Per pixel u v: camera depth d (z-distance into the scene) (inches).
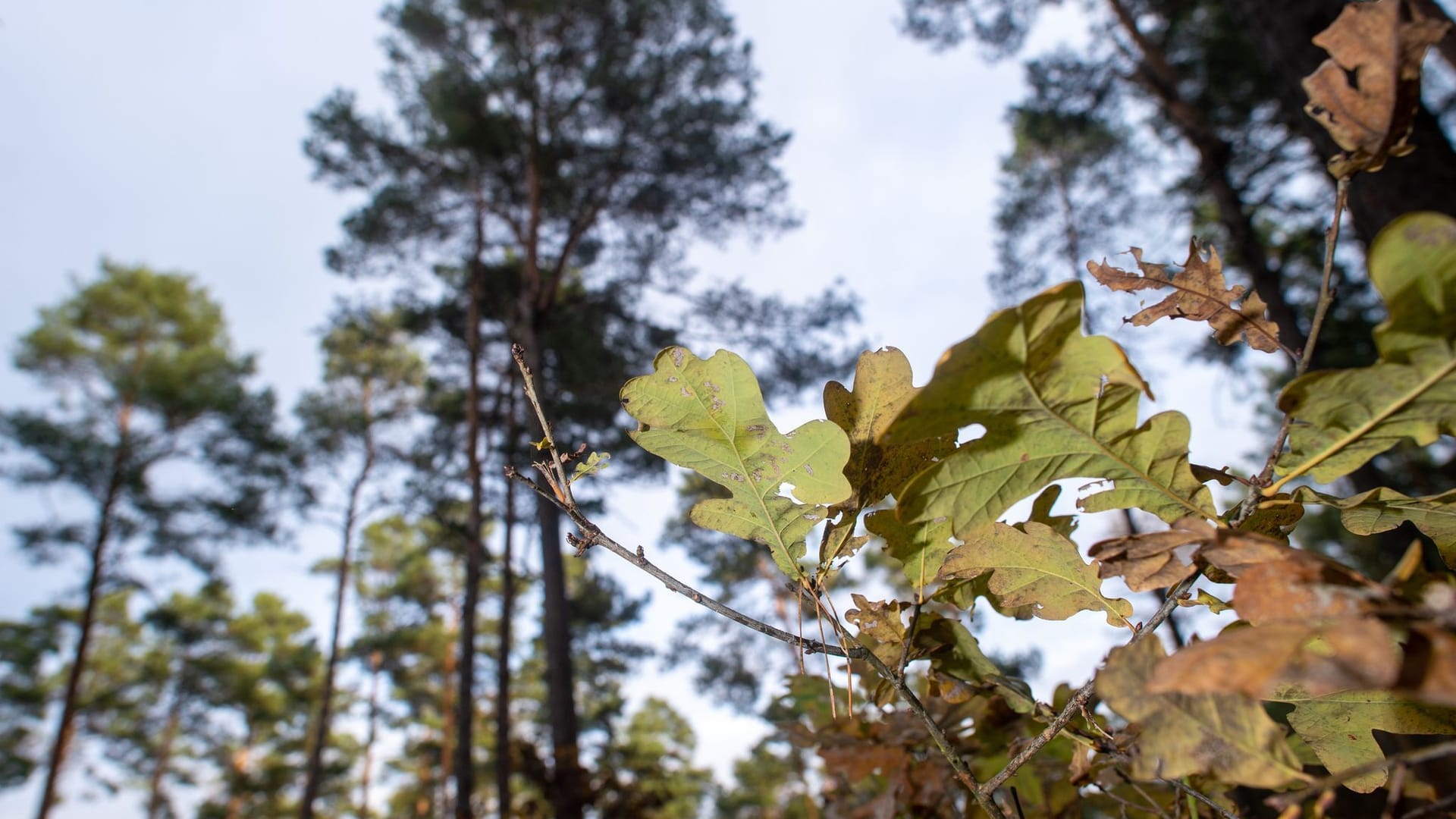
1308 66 154.2
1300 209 380.8
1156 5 422.9
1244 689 12.9
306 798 718.5
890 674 23.8
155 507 703.7
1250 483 19.1
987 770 40.0
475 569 476.4
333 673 752.3
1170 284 24.5
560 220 557.9
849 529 24.4
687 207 544.1
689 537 657.0
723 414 22.9
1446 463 408.5
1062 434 19.1
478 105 503.8
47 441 681.0
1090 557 19.3
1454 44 136.4
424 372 843.4
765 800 932.6
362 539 1163.9
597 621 716.7
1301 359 17.5
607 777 323.3
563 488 23.5
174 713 1155.3
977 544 23.6
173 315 831.1
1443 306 14.3
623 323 552.7
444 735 1155.9
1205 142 388.2
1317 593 14.2
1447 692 11.2
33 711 961.5
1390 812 13.2
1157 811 26.2
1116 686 16.6
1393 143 16.6
